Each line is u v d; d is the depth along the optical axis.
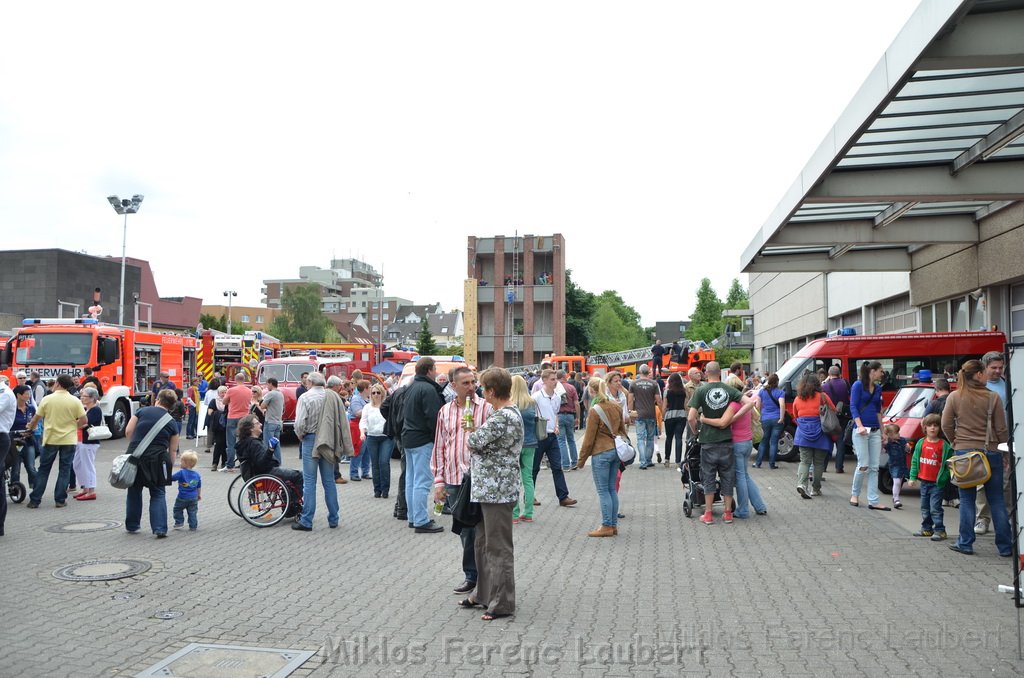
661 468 16.20
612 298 122.00
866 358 16.73
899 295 24.00
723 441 10.02
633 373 39.69
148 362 23.27
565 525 9.95
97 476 14.84
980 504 9.18
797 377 16.84
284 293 105.31
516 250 59.09
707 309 104.81
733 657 5.18
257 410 15.45
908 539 8.88
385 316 173.62
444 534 9.42
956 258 18.84
